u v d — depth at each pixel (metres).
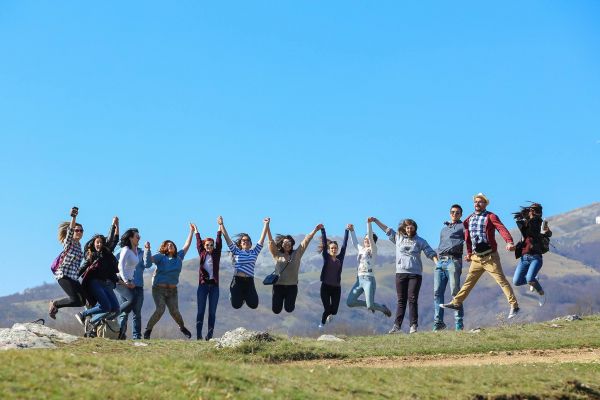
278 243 25.16
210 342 21.58
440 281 24.77
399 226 25.17
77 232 21.20
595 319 24.77
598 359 19.75
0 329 20.31
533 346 21.25
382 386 15.50
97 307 21.42
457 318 24.58
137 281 24.11
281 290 24.89
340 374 16.05
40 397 11.84
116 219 23.36
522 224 24.52
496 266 24.19
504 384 16.44
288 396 13.75
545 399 15.87
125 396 12.48
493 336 22.38
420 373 16.81
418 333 23.19
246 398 13.28
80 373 13.26
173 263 24.45
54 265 21.44
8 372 12.68
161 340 22.08
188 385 13.45
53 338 20.34
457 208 24.95
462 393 15.57
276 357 19.55
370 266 25.41
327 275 25.11
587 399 16.23
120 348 20.28
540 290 24.28
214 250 24.27
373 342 21.80
